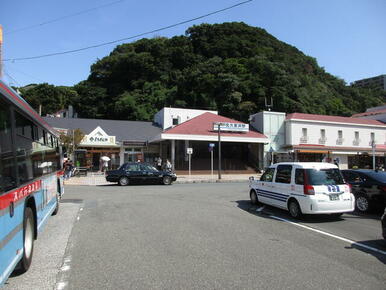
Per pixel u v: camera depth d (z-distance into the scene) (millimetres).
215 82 49312
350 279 4457
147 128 38562
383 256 5570
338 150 38031
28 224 4953
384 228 6230
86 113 55688
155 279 4414
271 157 34750
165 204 11414
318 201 8516
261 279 4430
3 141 3773
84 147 32031
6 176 3818
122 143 33281
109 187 18547
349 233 7344
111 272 4695
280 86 49688
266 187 10656
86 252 5707
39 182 6078
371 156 39812
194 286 4172
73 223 8219
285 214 9773
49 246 6121
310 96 53375
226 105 47531
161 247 5984
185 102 49906
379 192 9594
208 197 13594
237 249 5891
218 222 8328
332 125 39156
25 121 4996
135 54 59938
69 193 15117
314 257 5469
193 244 6191
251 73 51562
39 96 61312
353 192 10570
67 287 4168
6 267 3729
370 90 76625
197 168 33250
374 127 41594
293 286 4191
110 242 6359
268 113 37531
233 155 37938
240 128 33781
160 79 57688
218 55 59938
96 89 57562
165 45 64250
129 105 51188
